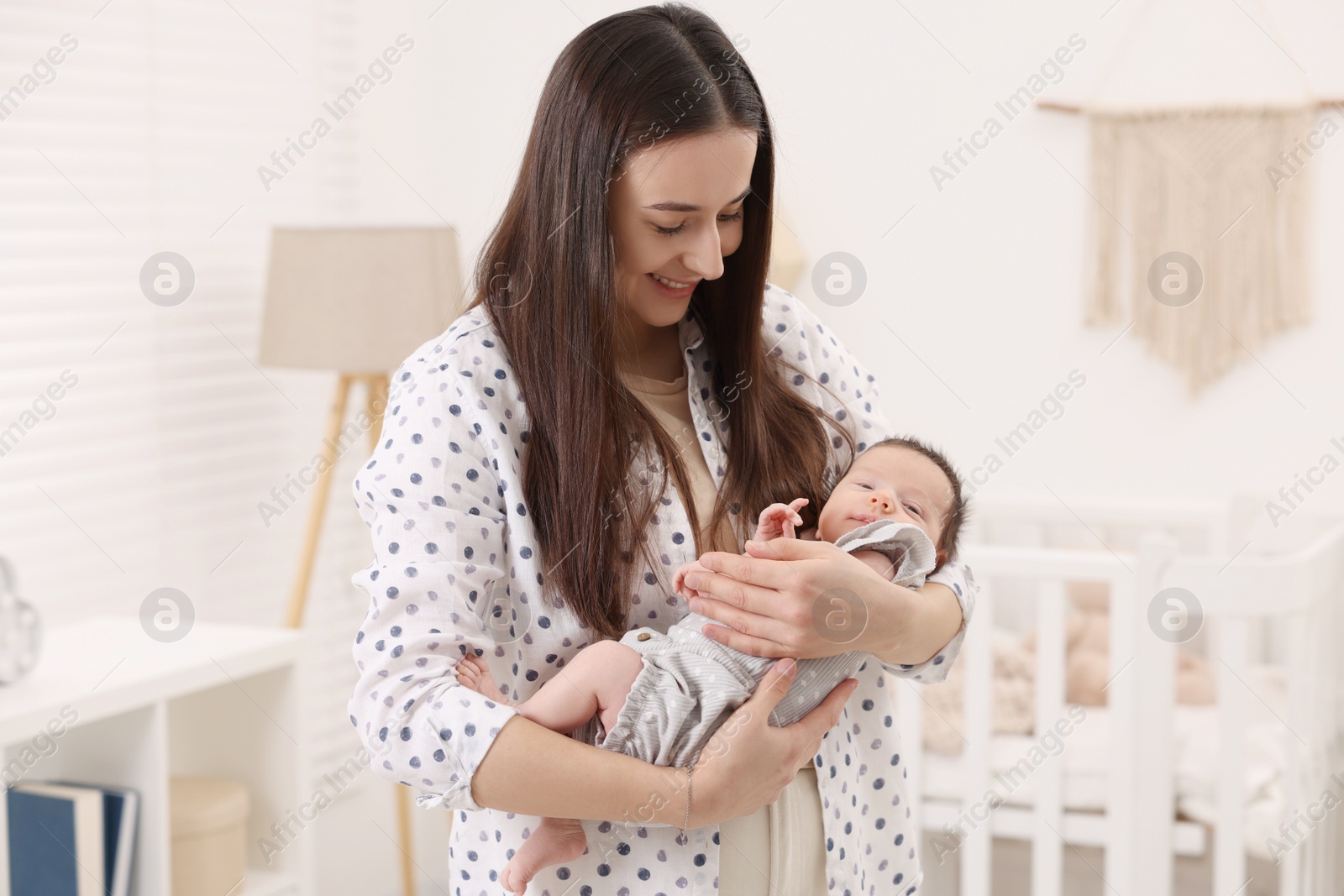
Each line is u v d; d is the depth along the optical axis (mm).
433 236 2334
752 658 980
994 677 2354
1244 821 1989
